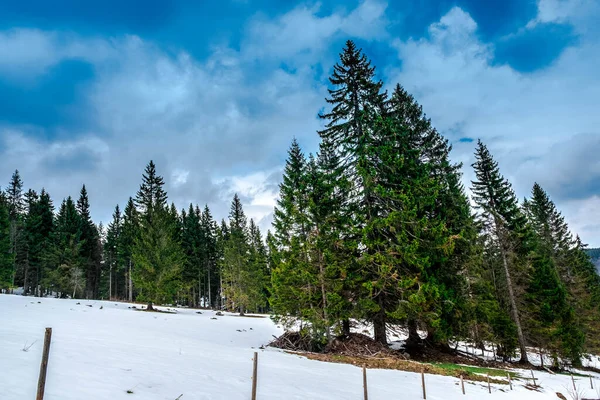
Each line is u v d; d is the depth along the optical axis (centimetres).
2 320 1488
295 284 1862
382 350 1762
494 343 2247
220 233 6162
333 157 2186
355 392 994
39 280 5091
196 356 1221
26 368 699
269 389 869
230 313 4250
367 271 1838
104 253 6444
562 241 3559
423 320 1802
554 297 2469
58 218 5309
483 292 2150
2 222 4131
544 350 2520
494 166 2569
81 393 590
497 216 2425
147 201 3625
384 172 1973
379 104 2166
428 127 2433
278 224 2000
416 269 1827
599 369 3083
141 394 641
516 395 1235
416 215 1838
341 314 1755
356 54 2192
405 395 1029
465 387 1253
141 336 1619
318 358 1633
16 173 5653
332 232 1866
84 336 1324
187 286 4484
